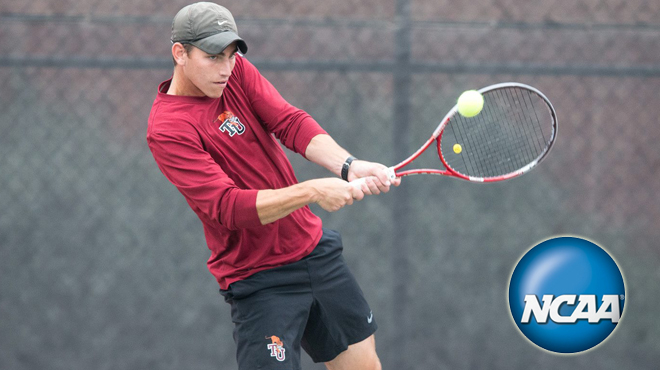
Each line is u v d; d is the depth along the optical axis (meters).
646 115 14.24
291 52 13.84
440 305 14.12
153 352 13.93
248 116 9.48
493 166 11.91
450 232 14.12
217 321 14.02
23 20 13.62
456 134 11.77
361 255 14.04
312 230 9.93
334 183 8.72
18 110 13.71
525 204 14.25
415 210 14.10
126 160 13.88
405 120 13.94
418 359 14.10
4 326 13.81
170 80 9.51
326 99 13.90
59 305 13.86
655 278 14.44
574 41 14.09
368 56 13.90
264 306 9.65
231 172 9.25
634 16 14.21
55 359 13.84
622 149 14.29
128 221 13.91
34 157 13.77
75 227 13.85
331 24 13.84
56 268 13.84
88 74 13.76
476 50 14.01
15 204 13.80
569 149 14.27
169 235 13.97
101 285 13.90
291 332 9.66
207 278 14.02
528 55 14.07
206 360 14.00
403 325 14.08
